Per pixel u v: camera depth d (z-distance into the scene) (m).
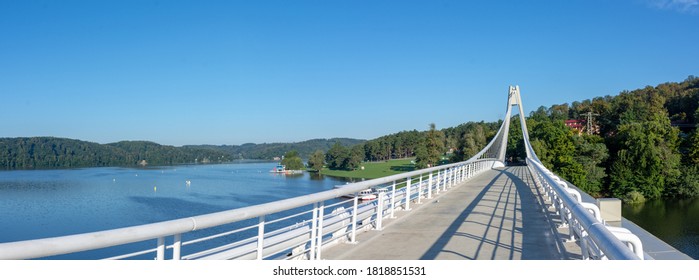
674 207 48.75
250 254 5.01
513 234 8.23
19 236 24.78
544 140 76.12
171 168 129.88
